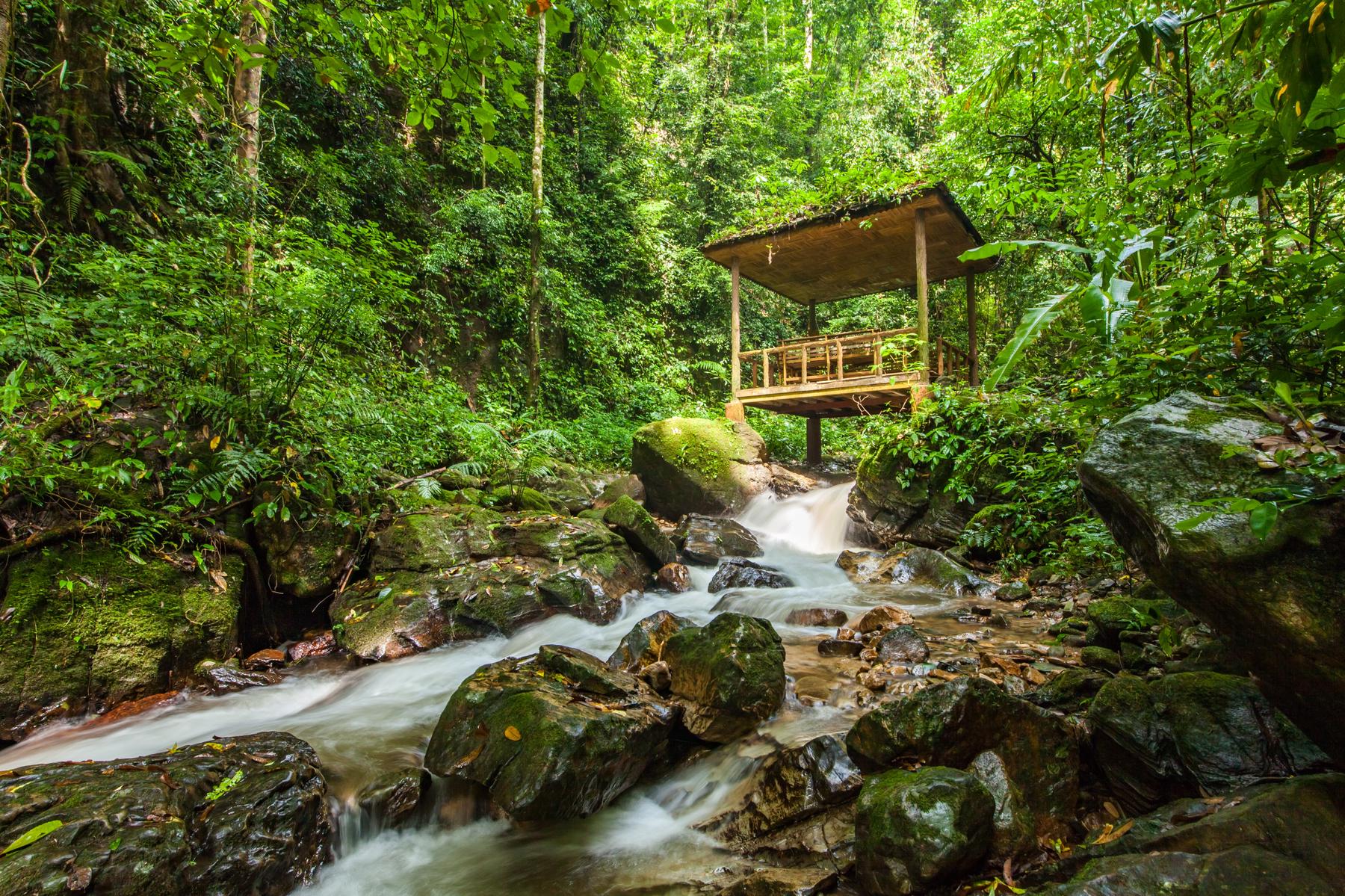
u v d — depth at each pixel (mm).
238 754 3000
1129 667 3283
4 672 3609
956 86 16016
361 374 7254
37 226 5727
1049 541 6113
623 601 6141
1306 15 1318
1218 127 3430
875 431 8602
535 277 12430
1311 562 1544
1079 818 2389
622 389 13906
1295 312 2385
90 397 4281
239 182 5961
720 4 20750
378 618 5090
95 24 6527
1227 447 1832
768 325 19219
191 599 4488
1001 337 14609
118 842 2199
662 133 19656
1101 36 2680
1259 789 2016
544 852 2816
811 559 8172
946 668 3760
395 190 11625
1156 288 2646
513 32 2705
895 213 9758
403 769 3199
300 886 2580
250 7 2934
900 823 2131
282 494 5117
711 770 3236
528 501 7812
